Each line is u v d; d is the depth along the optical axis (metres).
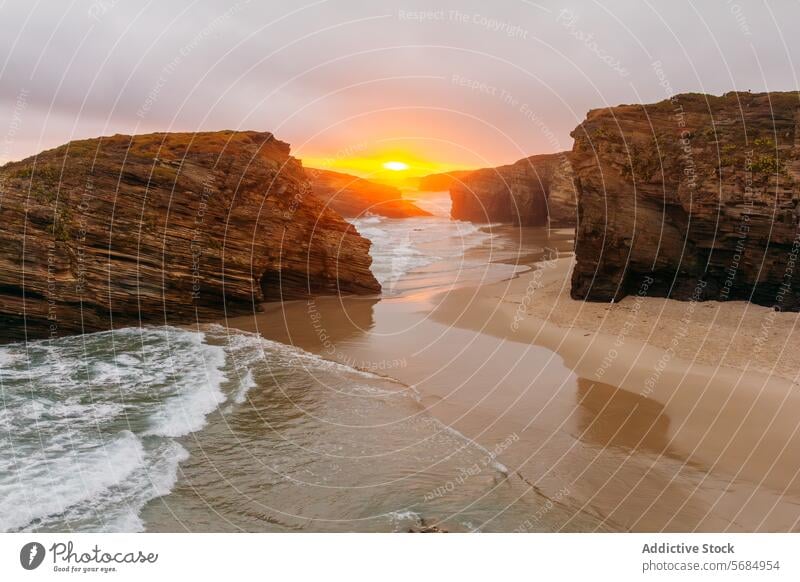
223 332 28.20
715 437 16.03
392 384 20.91
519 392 19.86
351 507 13.00
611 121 32.31
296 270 35.62
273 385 20.77
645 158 30.69
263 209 33.69
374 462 15.17
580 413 17.95
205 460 15.20
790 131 28.38
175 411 18.31
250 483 14.06
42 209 26.48
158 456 15.32
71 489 13.53
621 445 15.81
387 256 52.84
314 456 15.47
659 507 12.82
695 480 13.91
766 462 14.64
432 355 24.17
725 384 19.66
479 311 31.48
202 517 12.57
